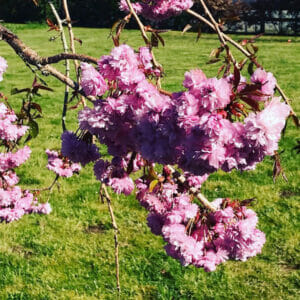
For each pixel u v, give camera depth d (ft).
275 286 14.71
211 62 6.46
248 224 6.45
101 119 5.11
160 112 4.68
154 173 6.24
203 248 6.54
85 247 16.99
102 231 18.22
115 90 5.31
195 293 14.38
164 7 7.11
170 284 14.80
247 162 4.72
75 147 6.24
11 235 17.75
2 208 10.00
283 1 93.04
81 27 104.53
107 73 5.13
